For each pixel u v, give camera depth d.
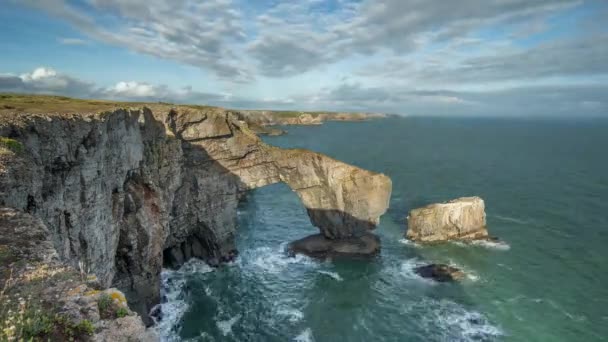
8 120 22.17
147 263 41.09
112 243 34.09
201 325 40.19
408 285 47.34
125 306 10.34
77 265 26.98
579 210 75.38
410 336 37.69
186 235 54.28
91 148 29.50
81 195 28.27
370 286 47.38
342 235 60.09
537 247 57.28
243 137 57.53
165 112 49.16
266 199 90.81
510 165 127.12
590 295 44.03
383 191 58.88
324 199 59.97
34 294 10.02
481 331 37.94
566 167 122.94
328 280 49.25
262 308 43.25
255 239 64.25
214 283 49.19
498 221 68.81
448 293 45.22
